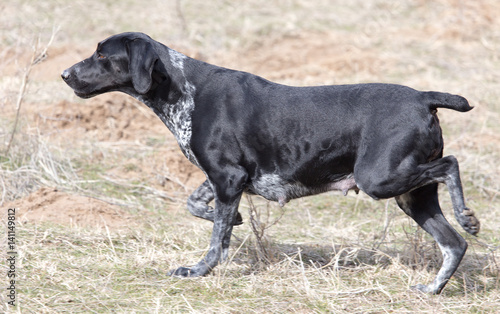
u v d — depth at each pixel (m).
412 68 20.16
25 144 12.95
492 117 16.91
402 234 11.07
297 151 8.75
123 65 9.08
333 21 24.42
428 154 8.35
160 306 7.98
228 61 19.88
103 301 8.03
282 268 9.21
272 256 9.48
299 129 8.71
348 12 25.47
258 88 9.00
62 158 13.18
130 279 8.73
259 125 8.77
